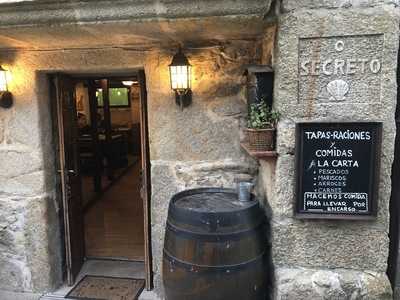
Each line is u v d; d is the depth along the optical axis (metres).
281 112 1.79
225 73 2.28
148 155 2.60
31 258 2.65
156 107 2.35
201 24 1.82
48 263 2.66
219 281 1.78
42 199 2.57
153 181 2.43
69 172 2.79
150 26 1.83
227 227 1.78
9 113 2.50
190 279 1.80
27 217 2.60
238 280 1.80
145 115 2.53
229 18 1.72
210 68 2.28
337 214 1.80
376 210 1.77
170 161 2.40
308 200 1.81
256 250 1.86
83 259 3.13
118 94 9.74
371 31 1.68
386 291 1.81
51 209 2.68
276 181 1.86
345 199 1.79
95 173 5.52
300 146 1.78
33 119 2.49
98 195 5.48
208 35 2.08
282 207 1.87
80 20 1.76
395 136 1.88
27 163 2.54
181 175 2.40
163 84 2.32
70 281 2.81
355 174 1.77
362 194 1.78
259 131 1.84
